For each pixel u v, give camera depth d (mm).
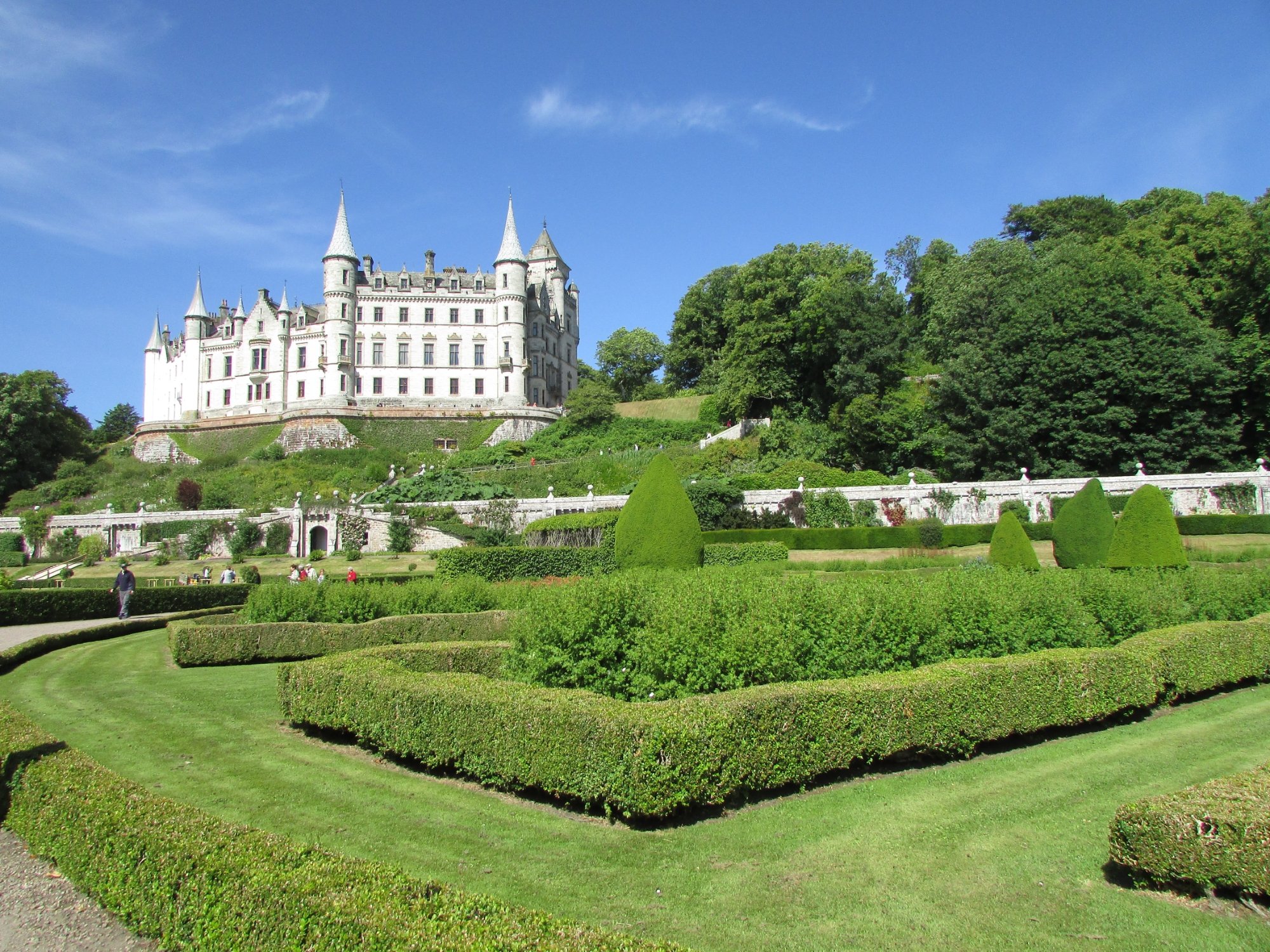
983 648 13422
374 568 44438
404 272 92125
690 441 70562
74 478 73812
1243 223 52000
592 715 8594
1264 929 6297
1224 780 7684
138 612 29109
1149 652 12750
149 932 6363
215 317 101875
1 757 9125
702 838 8023
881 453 56719
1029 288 53625
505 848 7844
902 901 6719
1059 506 43219
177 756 10938
